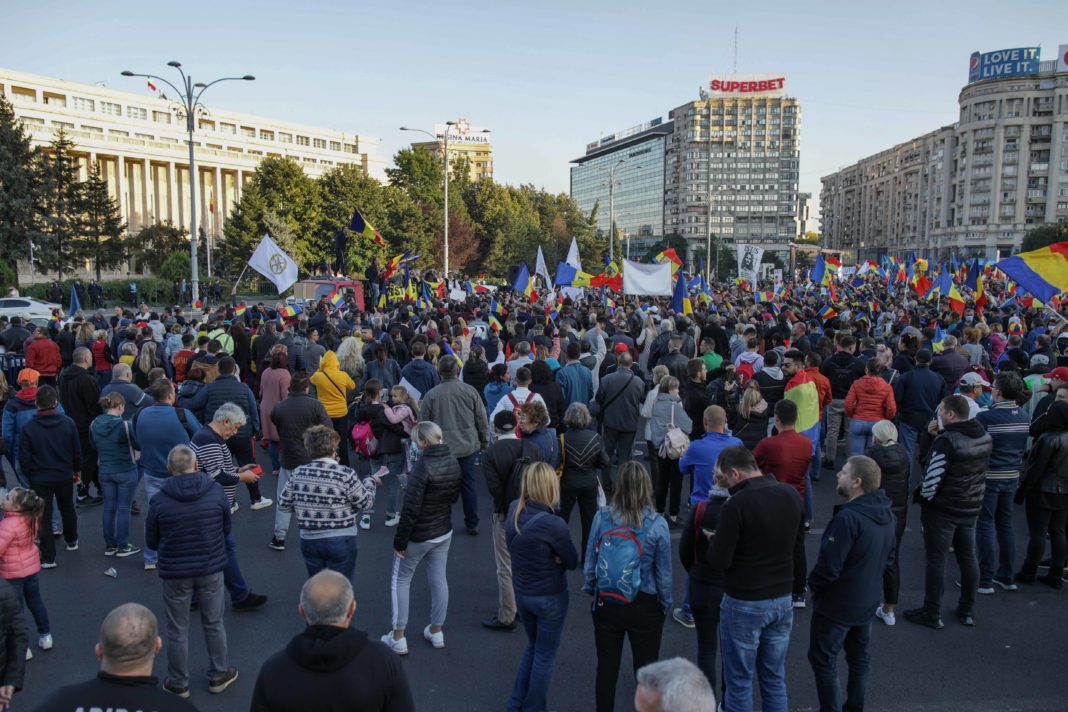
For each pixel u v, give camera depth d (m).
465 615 6.48
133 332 14.02
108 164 93.00
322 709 3.03
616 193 196.25
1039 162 119.62
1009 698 5.19
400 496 9.72
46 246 47.16
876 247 167.50
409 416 8.37
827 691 4.76
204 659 5.78
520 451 6.25
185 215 100.94
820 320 17.94
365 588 6.98
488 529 8.65
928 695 5.22
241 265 55.94
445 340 13.02
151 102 104.94
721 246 90.81
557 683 5.42
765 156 164.25
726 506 4.46
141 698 2.94
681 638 6.11
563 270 21.16
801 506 4.55
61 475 7.52
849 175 198.12
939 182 142.50
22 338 15.49
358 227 25.50
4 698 4.50
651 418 8.50
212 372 9.14
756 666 4.75
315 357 11.73
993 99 121.69
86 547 8.06
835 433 10.83
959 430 6.05
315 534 5.65
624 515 4.56
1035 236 88.06
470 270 74.62
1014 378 6.73
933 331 13.09
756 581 4.45
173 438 7.40
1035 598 6.83
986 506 6.80
